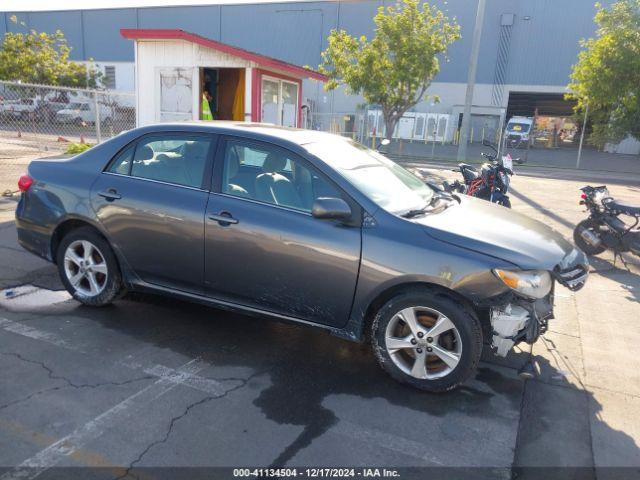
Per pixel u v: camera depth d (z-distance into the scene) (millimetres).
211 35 40938
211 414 3256
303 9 38281
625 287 6387
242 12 39781
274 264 3844
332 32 23469
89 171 4551
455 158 26938
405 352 3779
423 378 3625
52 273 5562
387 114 23531
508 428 3311
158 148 4379
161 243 4207
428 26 22156
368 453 2977
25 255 6094
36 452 2826
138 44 11617
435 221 3766
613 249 7332
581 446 3166
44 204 4656
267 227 3836
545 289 3578
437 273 3479
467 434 3217
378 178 4211
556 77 35156
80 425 3072
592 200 7594
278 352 4141
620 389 3881
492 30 35875
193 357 3977
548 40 34938
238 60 11117
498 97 36562
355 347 4293
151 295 5141
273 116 12453
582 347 4594
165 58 11477
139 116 11930
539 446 3143
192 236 4078
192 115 11508
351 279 3658
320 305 3801
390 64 22234
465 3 35906
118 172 4469
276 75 12227
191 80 11383
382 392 3639
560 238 4148
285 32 39062
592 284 6457
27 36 31906
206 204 4051
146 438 2990
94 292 4633
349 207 3643
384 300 3744
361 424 3250
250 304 4055
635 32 22031
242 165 4121
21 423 3061
